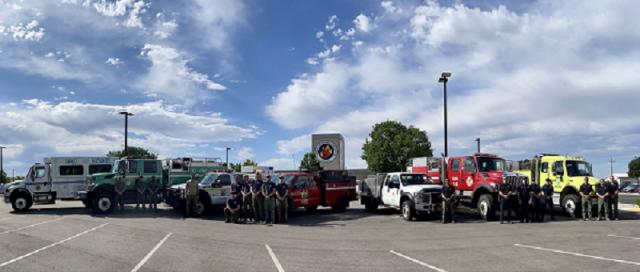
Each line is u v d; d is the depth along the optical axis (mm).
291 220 17219
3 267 8469
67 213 19891
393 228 14664
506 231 13812
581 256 9523
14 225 15180
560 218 18078
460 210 19656
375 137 52500
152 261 9000
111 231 13484
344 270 8297
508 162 18734
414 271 8227
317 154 28828
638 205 22062
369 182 20859
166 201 19344
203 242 11484
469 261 9125
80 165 22438
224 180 19109
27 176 21234
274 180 19188
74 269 8281
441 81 23250
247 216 17016
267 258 9414
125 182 19719
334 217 18328
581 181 17812
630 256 9477
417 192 16703
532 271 8180
